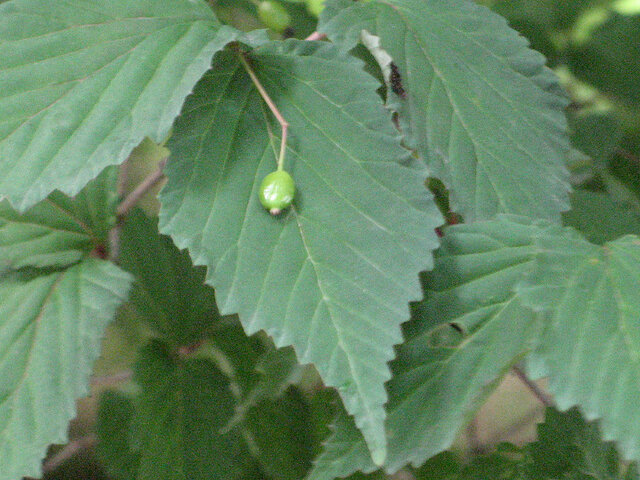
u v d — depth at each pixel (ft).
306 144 1.06
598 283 1.02
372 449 0.99
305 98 1.07
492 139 1.11
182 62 1.04
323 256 1.03
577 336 1.00
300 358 1.01
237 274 1.03
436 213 1.04
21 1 1.05
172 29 1.05
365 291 1.02
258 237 1.04
